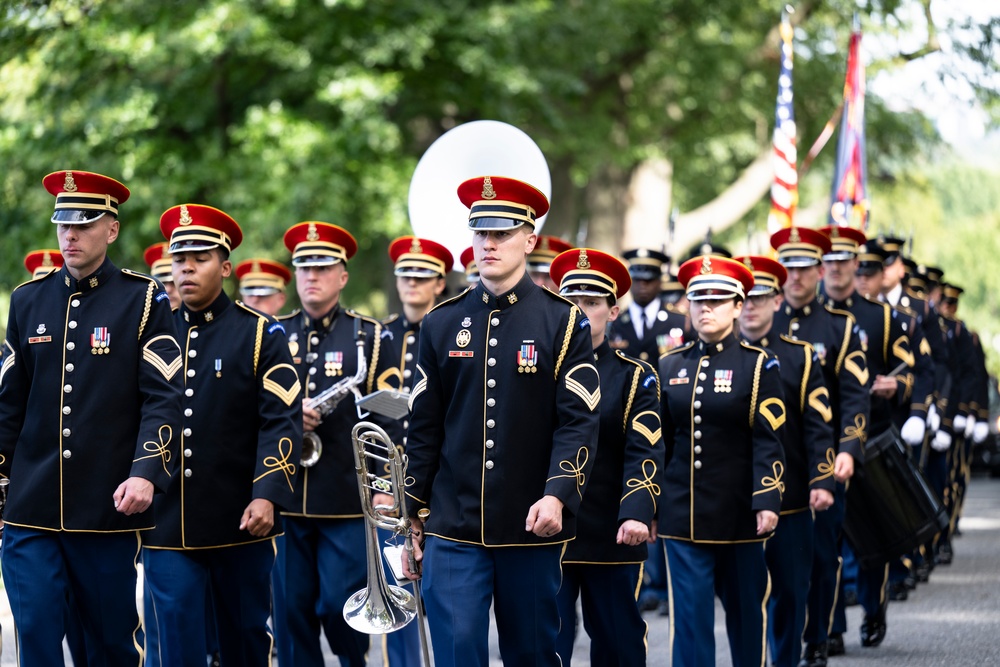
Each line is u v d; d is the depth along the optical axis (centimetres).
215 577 1664
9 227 4138
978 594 2753
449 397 1435
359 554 1866
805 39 6625
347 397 1902
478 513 1391
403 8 4606
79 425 1501
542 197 1418
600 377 1675
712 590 1806
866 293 2675
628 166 6544
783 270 2039
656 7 6194
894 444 2211
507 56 4978
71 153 4119
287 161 4309
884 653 2189
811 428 1975
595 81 6475
